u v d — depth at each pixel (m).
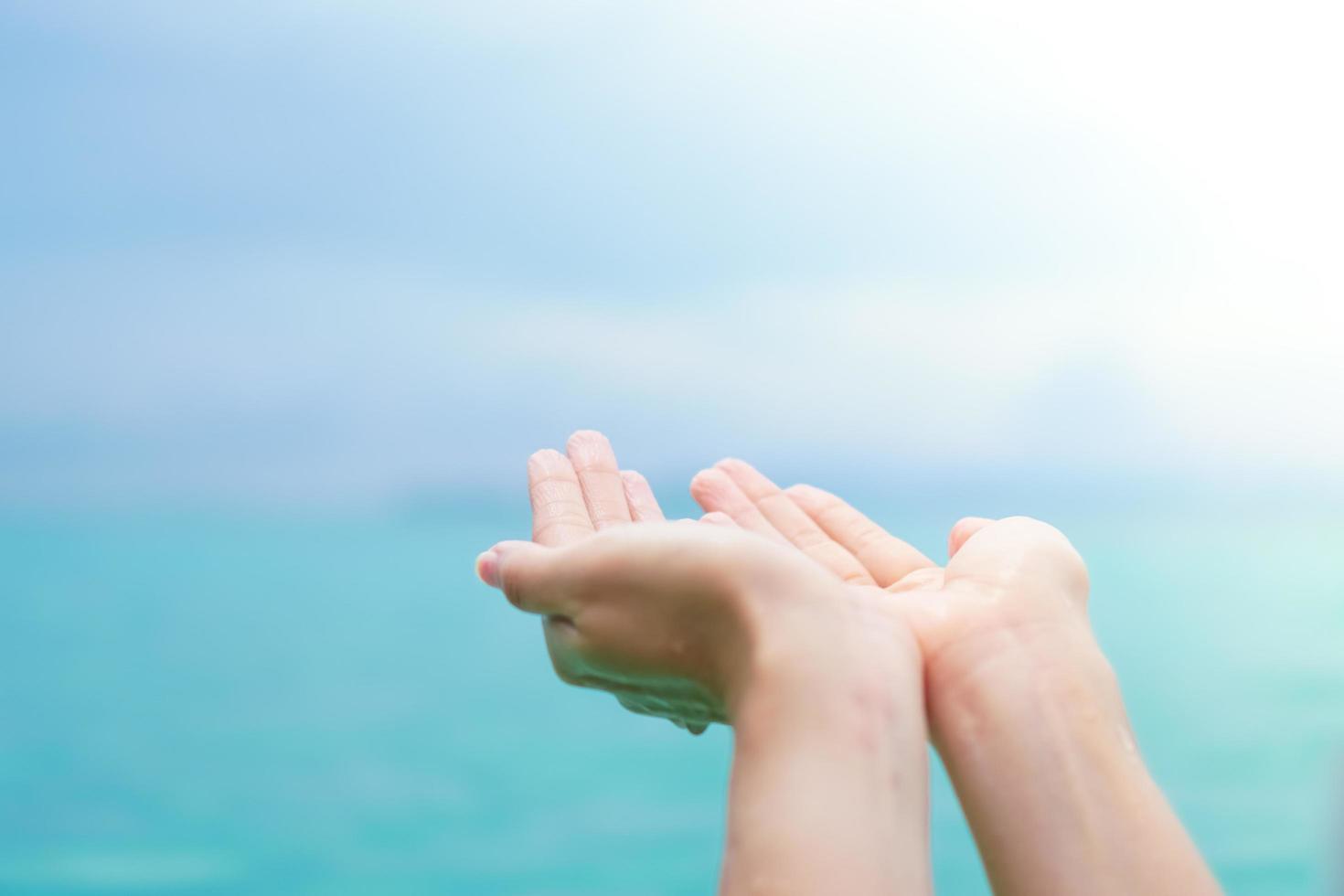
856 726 0.45
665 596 0.47
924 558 0.65
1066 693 0.51
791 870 0.43
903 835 0.45
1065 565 0.55
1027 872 0.50
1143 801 0.50
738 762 0.45
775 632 0.46
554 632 0.50
